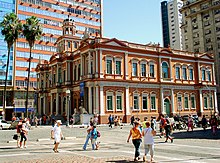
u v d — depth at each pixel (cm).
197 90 5872
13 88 7719
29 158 1388
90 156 1445
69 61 5469
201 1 7925
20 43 8088
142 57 5044
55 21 8956
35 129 3681
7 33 4631
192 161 1242
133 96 4794
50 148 1866
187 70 5753
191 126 3281
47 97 6475
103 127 3847
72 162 1232
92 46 4606
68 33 6247
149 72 5094
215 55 7519
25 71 8088
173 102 5341
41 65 6944
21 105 7794
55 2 9038
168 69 5409
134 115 4728
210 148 1761
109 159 1323
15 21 4703
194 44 8194
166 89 5303
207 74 6097
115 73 4631
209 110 5972
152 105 5059
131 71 4856
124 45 4781
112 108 4497
